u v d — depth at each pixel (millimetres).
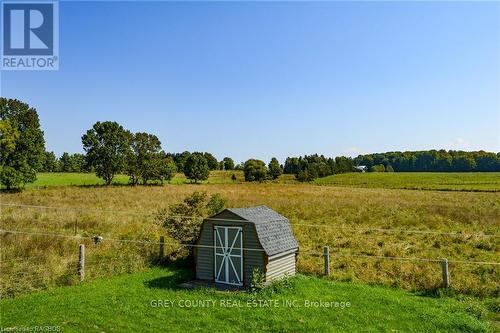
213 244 16562
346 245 23234
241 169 192375
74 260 17688
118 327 11188
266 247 15461
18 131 67500
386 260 19609
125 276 16844
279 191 73312
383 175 133875
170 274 17250
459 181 100750
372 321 11867
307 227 29188
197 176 108875
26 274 15633
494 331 11422
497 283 15820
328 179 123812
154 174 92062
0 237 21047
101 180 99750
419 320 11984
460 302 13836
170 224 20750
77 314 12109
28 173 65438
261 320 11883
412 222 31641
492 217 33500
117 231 25234
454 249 22031
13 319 11633
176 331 10992
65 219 28938
